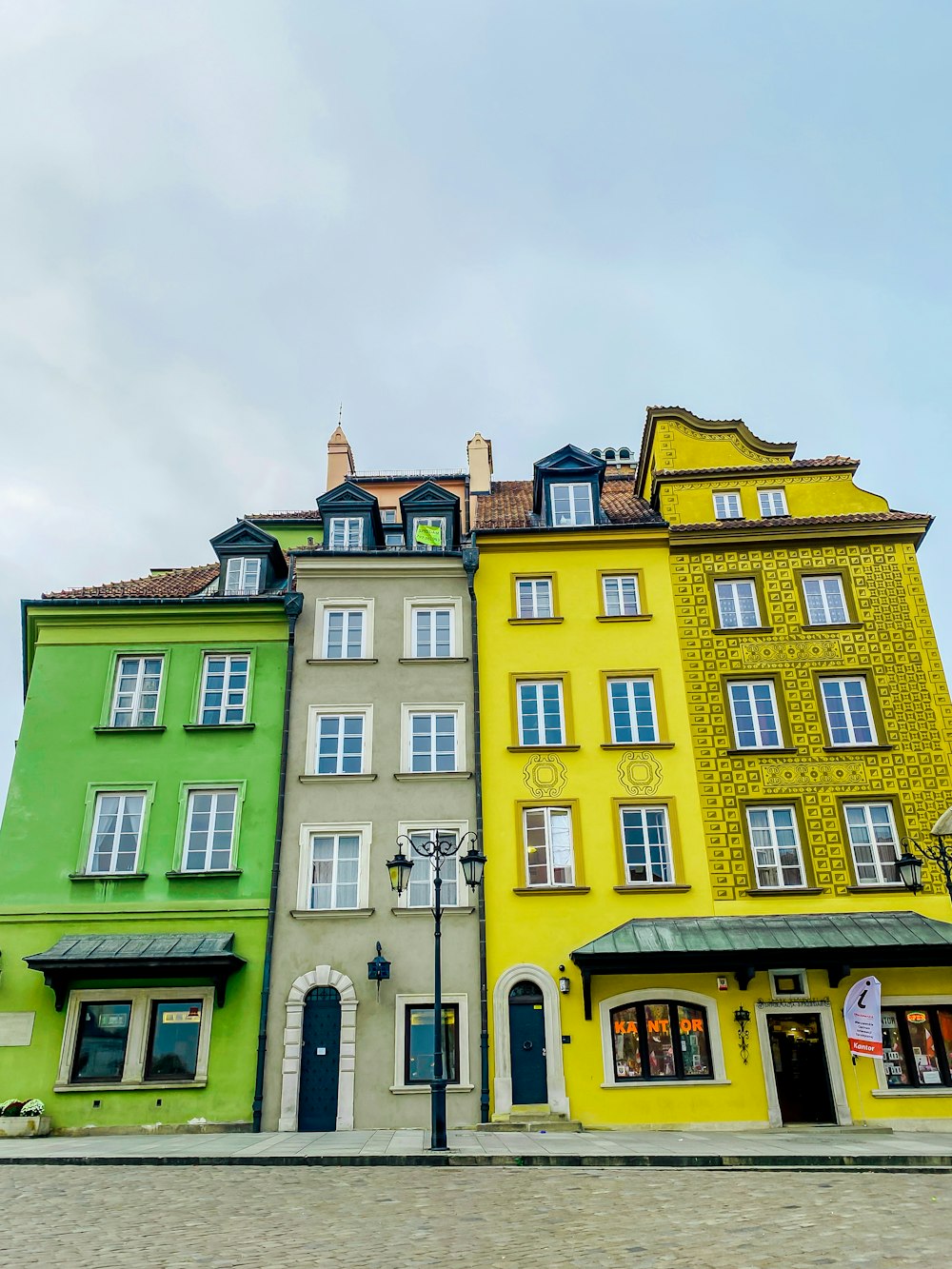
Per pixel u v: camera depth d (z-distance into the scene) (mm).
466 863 17438
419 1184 12188
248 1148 16000
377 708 23484
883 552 25125
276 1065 20047
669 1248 8203
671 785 22688
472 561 24625
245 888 21625
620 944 20266
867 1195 11148
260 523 29406
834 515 26125
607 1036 20359
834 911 21438
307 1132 19172
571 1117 19703
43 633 24219
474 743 23094
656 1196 11133
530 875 22016
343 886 21828
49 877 21672
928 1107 19703
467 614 24734
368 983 20750
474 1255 8016
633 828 22422
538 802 22516
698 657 24094
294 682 23719
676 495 26875
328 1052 20312
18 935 21047
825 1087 20031
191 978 20578
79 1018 20438
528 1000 20781
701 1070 20281
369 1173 13438
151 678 24031
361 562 25109
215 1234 9031
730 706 23547
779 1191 11500
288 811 22266
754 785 22672
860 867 22000
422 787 22641
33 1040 20188
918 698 23500
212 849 22172
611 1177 12891
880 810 22484
